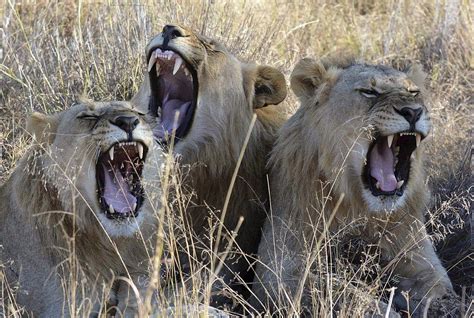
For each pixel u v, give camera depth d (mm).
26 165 9398
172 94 11789
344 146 10008
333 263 9984
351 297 9477
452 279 11523
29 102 14023
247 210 10945
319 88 10305
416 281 10273
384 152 10242
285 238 10148
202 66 11094
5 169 12477
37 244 9320
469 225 12086
